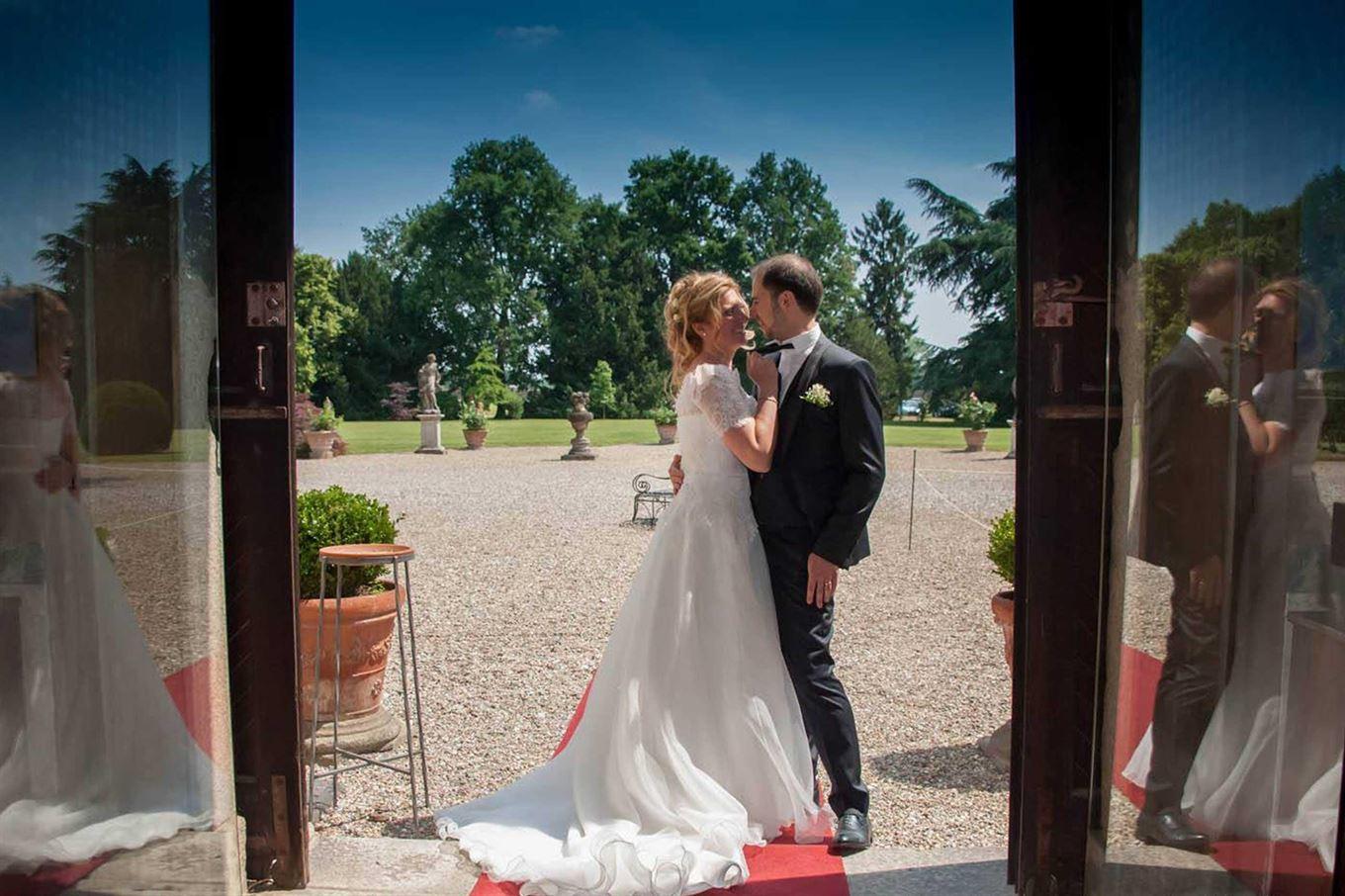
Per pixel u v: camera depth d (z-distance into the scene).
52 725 1.90
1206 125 1.88
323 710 4.15
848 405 3.04
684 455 3.26
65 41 1.88
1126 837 2.20
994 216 45.25
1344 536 1.65
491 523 12.42
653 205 56.19
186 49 2.21
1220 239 1.86
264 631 2.65
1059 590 2.50
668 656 3.10
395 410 45.59
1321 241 1.65
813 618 3.11
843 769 3.07
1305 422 1.71
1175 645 2.02
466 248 52.03
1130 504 2.16
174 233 2.19
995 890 2.72
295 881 2.73
